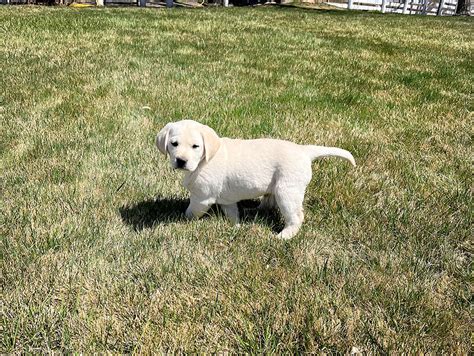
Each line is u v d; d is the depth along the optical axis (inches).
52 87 66.9
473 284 31.0
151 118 57.1
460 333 26.2
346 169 46.4
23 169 43.3
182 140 31.1
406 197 41.6
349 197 40.4
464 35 160.7
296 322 26.2
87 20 135.2
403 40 138.3
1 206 37.0
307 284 29.5
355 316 27.0
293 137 53.1
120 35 114.7
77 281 28.7
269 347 24.4
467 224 37.9
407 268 31.9
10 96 62.6
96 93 65.2
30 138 49.8
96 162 45.1
